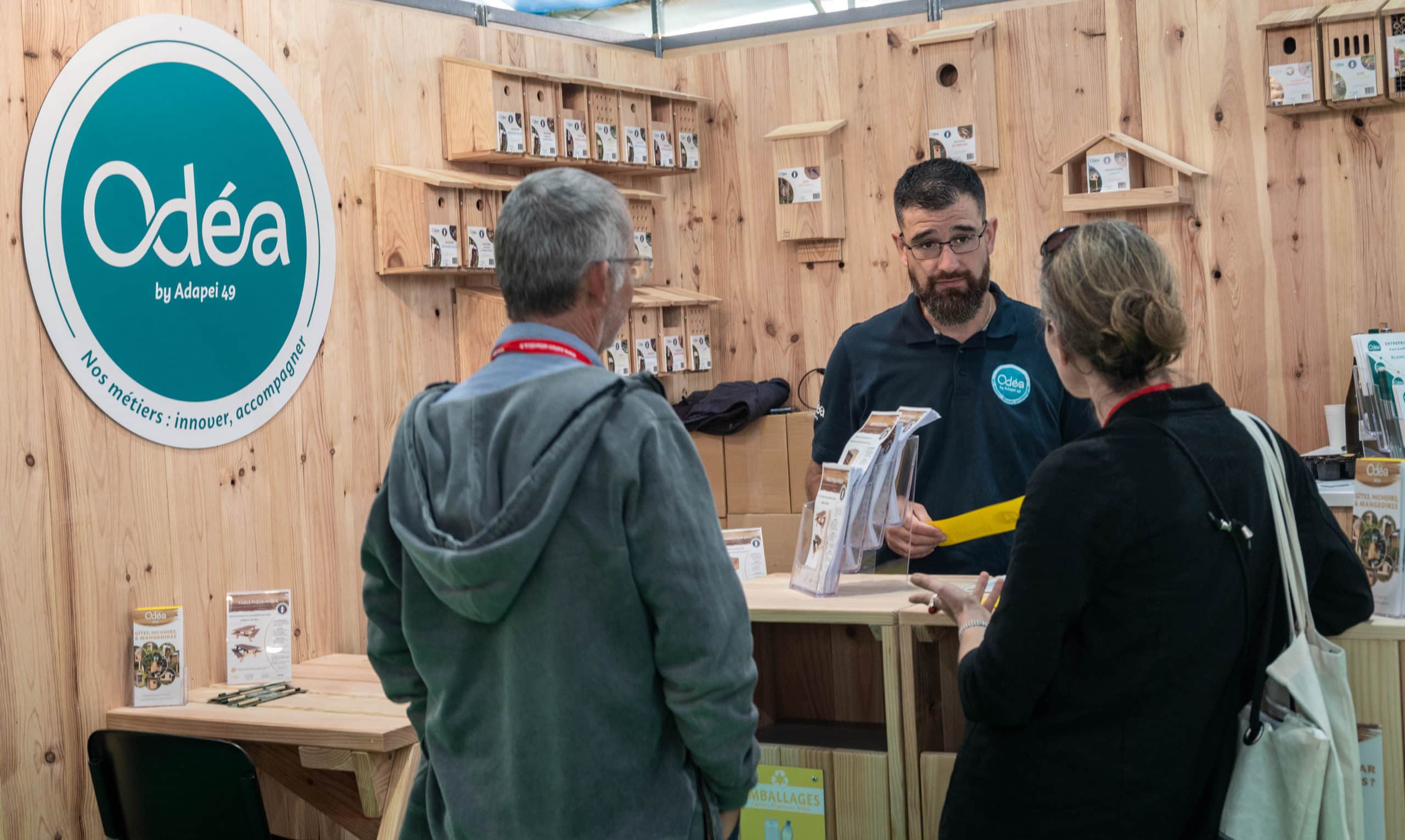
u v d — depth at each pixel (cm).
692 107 461
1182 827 157
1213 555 153
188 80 290
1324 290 398
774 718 261
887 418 242
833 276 462
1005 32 434
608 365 414
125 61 275
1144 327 153
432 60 370
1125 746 154
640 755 139
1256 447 159
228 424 297
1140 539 152
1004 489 270
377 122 349
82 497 262
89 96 266
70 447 261
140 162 278
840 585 240
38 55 257
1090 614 156
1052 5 427
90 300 265
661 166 443
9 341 249
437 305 366
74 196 263
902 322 282
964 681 162
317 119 328
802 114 462
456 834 142
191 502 287
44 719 254
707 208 480
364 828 260
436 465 143
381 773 243
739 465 449
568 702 135
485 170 390
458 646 143
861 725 253
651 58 469
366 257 342
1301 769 149
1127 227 160
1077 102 426
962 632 179
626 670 138
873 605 218
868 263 457
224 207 298
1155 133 416
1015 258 438
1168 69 413
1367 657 178
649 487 138
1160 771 154
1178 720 153
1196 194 411
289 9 320
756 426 446
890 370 280
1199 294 414
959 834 166
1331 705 156
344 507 331
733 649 139
